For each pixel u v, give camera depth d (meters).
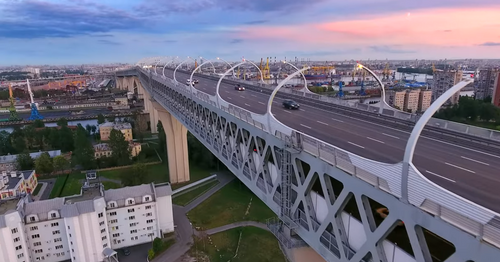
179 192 75.56
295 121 38.47
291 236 28.09
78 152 89.94
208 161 89.94
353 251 18.59
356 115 42.28
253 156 30.41
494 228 10.39
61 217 50.31
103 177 84.50
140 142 115.44
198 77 114.31
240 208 67.38
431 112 12.95
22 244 47.34
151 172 88.25
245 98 58.81
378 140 29.98
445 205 11.95
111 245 53.69
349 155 16.80
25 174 76.94
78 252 49.06
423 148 27.55
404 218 13.81
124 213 54.09
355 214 18.38
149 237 56.19
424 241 13.82
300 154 21.36
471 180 20.23
